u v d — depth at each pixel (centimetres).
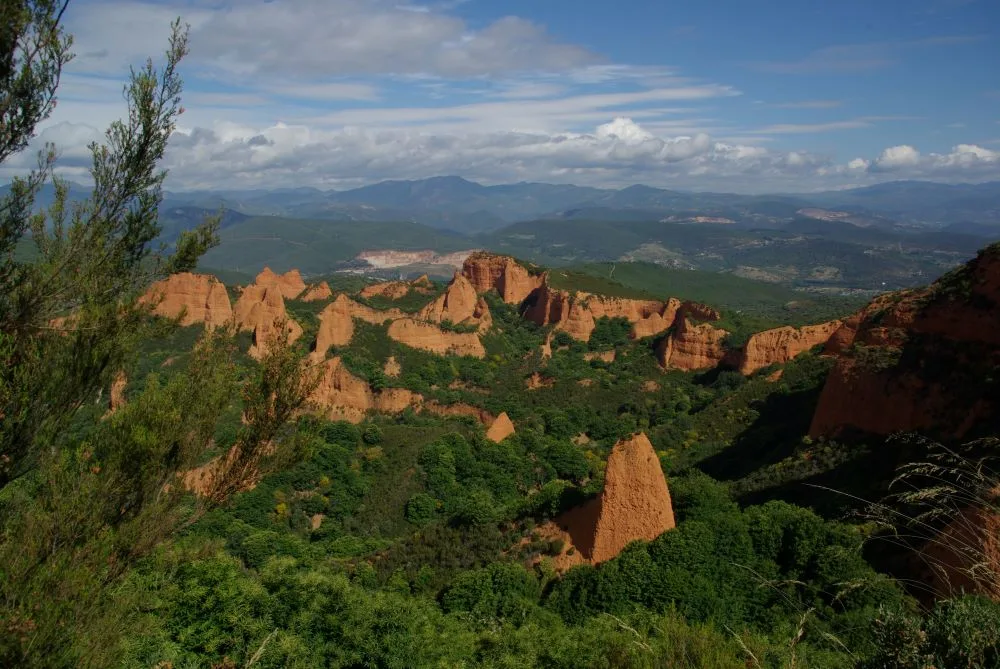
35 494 1245
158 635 1995
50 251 1244
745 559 2631
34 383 1158
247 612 2286
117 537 1173
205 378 1447
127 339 1306
